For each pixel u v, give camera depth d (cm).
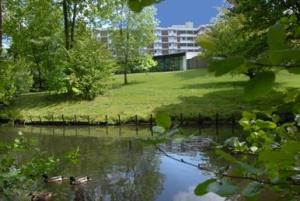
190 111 3055
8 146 503
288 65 104
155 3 117
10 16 3862
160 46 9619
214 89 3669
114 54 4566
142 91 3941
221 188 129
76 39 4278
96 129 3141
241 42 2164
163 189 1423
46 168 477
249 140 221
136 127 3145
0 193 449
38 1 4138
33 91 4419
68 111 3616
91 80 3838
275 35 104
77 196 1372
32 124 3512
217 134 2356
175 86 4059
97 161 1928
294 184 136
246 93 103
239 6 2389
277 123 220
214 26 3862
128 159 1952
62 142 2547
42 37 4272
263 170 136
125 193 1408
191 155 1816
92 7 4406
